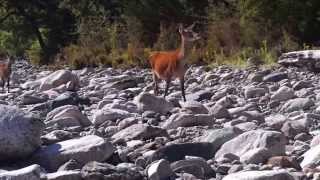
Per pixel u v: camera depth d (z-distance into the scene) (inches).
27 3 2891.2
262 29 1560.0
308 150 499.5
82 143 477.7
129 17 1802.4
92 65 1670.8
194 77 1240.8
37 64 2117.4
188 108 714.2
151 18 1782.7
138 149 522.3
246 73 1211.9
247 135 498.3
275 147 479.8
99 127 674.2
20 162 465.4
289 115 743.7
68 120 668.1
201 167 449.7
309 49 1451.8
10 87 1258.0
